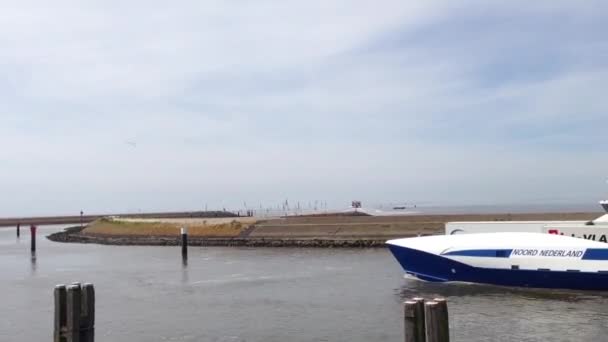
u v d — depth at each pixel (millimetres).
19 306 34969
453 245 36406
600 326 25984
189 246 79375
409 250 37906
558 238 34500
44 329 28719
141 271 51500
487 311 29391
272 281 42500
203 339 25750
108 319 30375
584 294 33031
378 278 41875
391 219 79188
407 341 15578
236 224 86875
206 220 96000
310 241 71750
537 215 72750
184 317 30469
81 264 59531
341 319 28844
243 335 26266
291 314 30422
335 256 58781
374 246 67500
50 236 114688
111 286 42531
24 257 69125
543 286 33938
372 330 26391
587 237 35906
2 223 188500
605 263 31984
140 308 33312
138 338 26266
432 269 37312
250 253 66000
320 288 38500
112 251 76000
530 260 33969
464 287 36062
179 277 46531
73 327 17266
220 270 50312
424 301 15914
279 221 86500
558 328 25797
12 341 26484
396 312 30047
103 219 116312
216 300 35312
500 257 34781
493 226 40000
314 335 25828
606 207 39906
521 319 27594
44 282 45688
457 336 24766
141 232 95250
